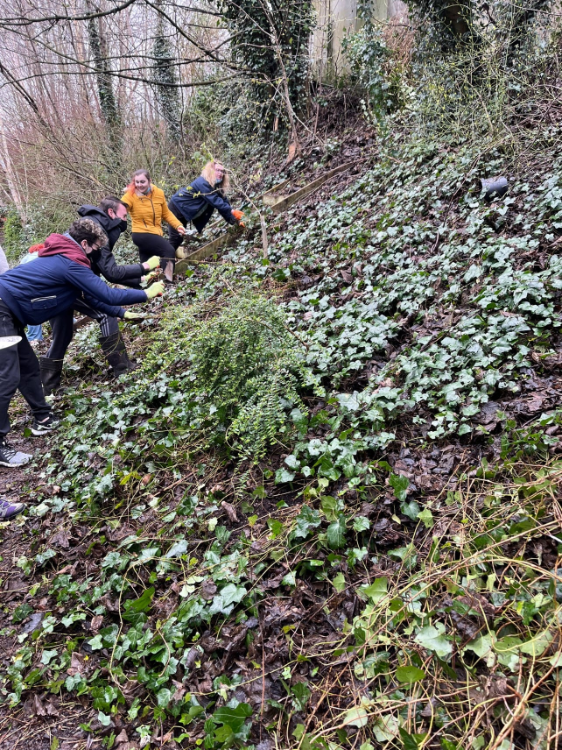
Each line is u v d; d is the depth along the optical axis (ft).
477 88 21.47
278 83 29.45
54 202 37.88
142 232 20.71
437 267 14.40
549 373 9.93
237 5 28.71
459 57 22.47
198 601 8.07
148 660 7.96
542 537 7.00
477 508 7.84
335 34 34.73
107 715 7.46
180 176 36.91
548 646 5.58
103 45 38.32
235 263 21.54
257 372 11.08
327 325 13.71
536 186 15.99
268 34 27.78
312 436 10.37
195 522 9.76
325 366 11.70
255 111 33.06
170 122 39.37
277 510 9.34
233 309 11.45
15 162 44.01
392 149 23.90
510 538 6.73
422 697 5.92
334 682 6.55
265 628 7.48
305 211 23.88
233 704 6.72
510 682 5.57
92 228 13.91
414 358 11.11
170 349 11.76
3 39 39.09
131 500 11.23
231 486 10.30
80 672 8.21
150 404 14.17
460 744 5.28
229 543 9.15
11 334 13.38
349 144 29.07
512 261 12.84
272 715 6.59
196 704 6.93
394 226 17.60
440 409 9.75
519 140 18.11
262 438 9.78
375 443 9.45
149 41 39.45
